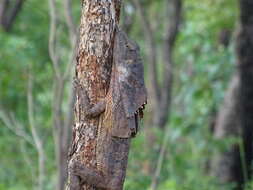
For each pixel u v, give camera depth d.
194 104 18.38
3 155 14.88
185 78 18.50
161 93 19.44
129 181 12.03
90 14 6.69
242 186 14.30
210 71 17.55
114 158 6.84
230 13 18.56
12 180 14.65
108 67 6.73
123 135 6.68
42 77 17.88
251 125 14.81
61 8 17.00
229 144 14.48
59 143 11.39
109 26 6.70
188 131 16.34
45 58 21.17
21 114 16.08
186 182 13.61
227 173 15.41
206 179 13.98
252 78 14.32
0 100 15.52
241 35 14.12
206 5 18.86
